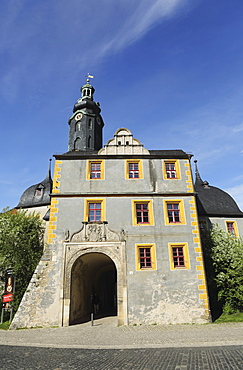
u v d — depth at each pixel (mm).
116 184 23250
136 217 22250
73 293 21172
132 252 21000
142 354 10906
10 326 18797
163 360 9828
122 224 21797
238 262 23031
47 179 35469
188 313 19547
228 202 31141
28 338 14953
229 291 22375
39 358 10688
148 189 23172
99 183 23250
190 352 10914
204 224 28953
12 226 27359
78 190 22953
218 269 24266
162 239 21438
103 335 15391
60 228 21609
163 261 20797
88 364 9625
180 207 22625
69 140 39906
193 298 19938
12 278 21453
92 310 25750
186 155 24312
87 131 39156
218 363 9102
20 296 23422
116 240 21297
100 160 24172
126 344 12773
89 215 22375
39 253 26188
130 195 22750
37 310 19406
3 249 25594
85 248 21031
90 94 42094
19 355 11281
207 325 18203
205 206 29984
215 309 23422
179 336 14211
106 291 37938
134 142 25234
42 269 20406
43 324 19094
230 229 29875
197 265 20797
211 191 32344
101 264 28500
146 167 23938
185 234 21656
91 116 40094
